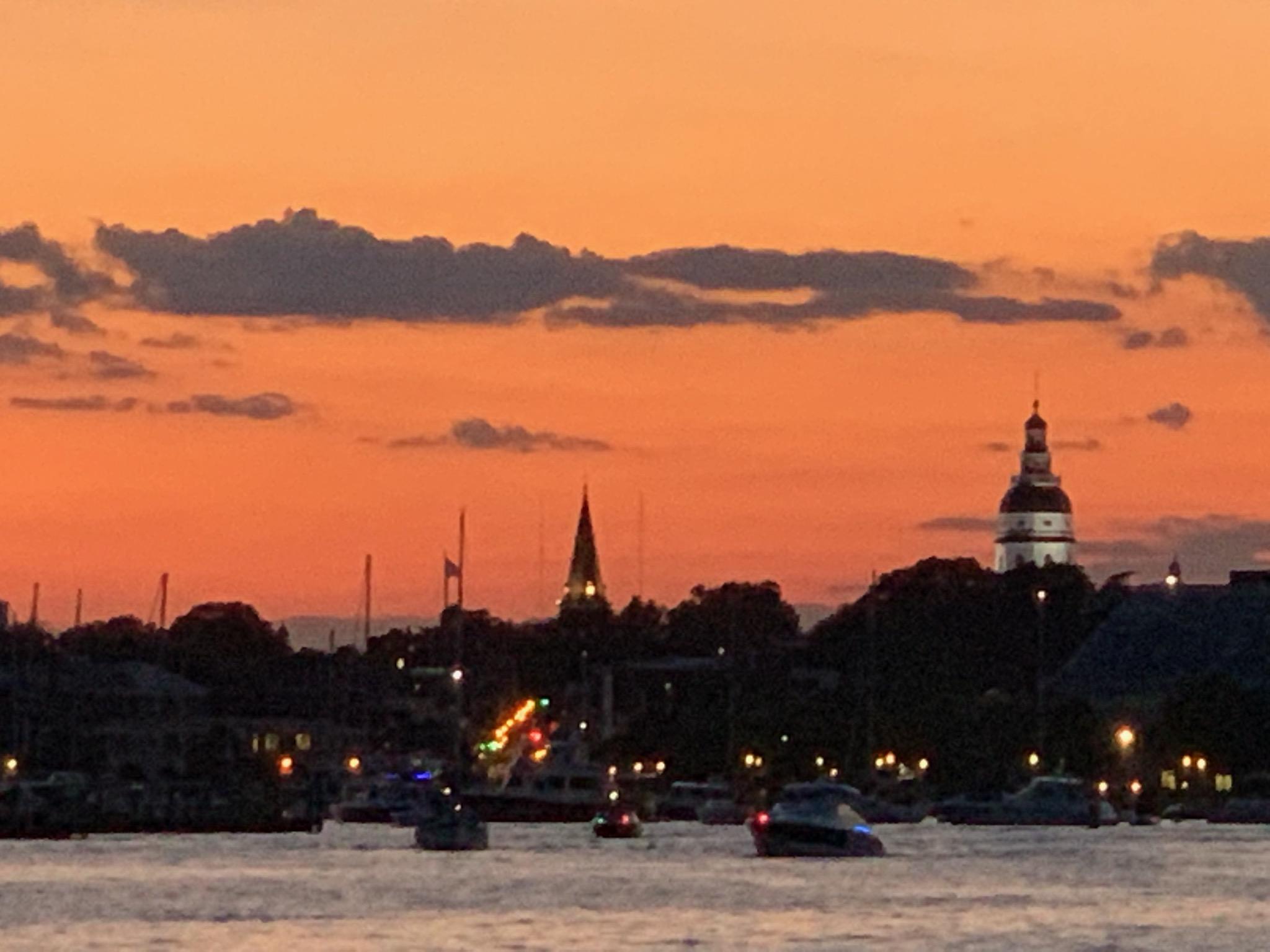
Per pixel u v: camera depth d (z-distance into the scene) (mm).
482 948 184375
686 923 198250
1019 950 186125
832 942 188750
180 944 185750
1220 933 196000
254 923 197875
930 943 189250
